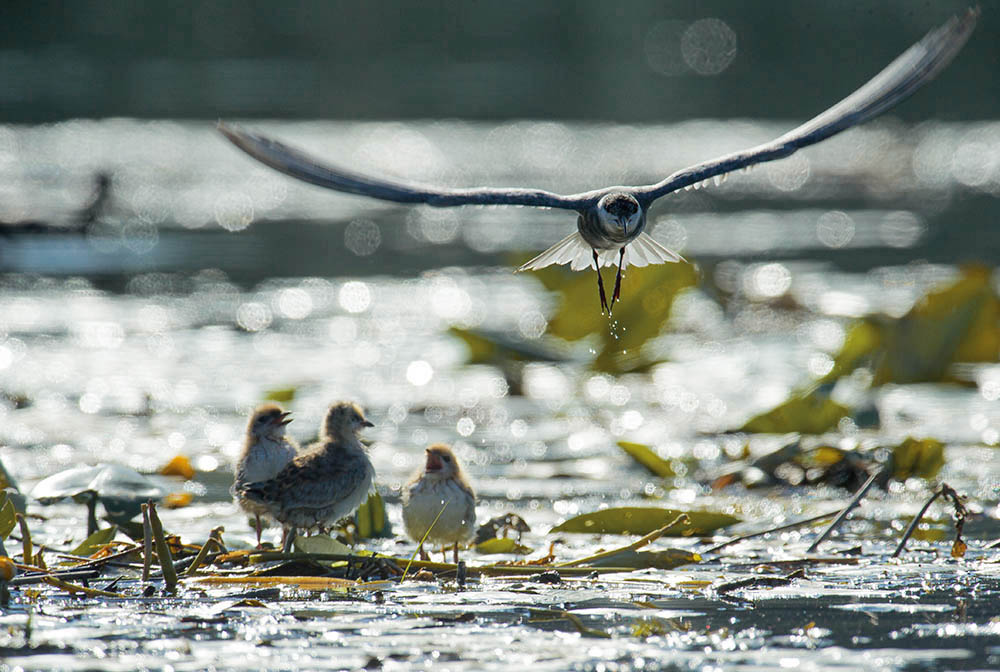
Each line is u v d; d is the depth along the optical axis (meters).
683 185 8.29
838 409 14.00
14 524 8.88
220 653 6.71
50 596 7.87
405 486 9.43
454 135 49.81
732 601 7.86
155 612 7.52
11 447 13.21
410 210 36.31
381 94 59.12
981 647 6.80
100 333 19.72
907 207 35.69
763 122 52.59
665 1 74.00
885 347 16.61
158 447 13.32
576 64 68.75
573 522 10.07
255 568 8.55
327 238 30.81
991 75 61.12
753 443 13.10
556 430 14.53
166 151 43.81
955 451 13.06
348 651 6.76
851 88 58.88
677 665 6.52
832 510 10.84
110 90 56.75
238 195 37.28
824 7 66.62
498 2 72.88
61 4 69.25
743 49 67.81
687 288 18.48
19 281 23.92
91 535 9.08
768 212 34.88
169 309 21.75
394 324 20.86
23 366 17.34
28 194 33.28
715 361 18.08
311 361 18.12
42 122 48.69
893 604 7.75
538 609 7.66
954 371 16.67
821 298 21.62
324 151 44.19
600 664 6.54
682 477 12.38
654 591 8.11
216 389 16.20
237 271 25.69
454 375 17.56
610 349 18.05
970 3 61.66
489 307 22.02
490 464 12.91
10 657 6.62
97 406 15.26
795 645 6.86
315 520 9.31
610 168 42.09
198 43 69.25
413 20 72.31
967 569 8.71
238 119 51.06
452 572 8.55
